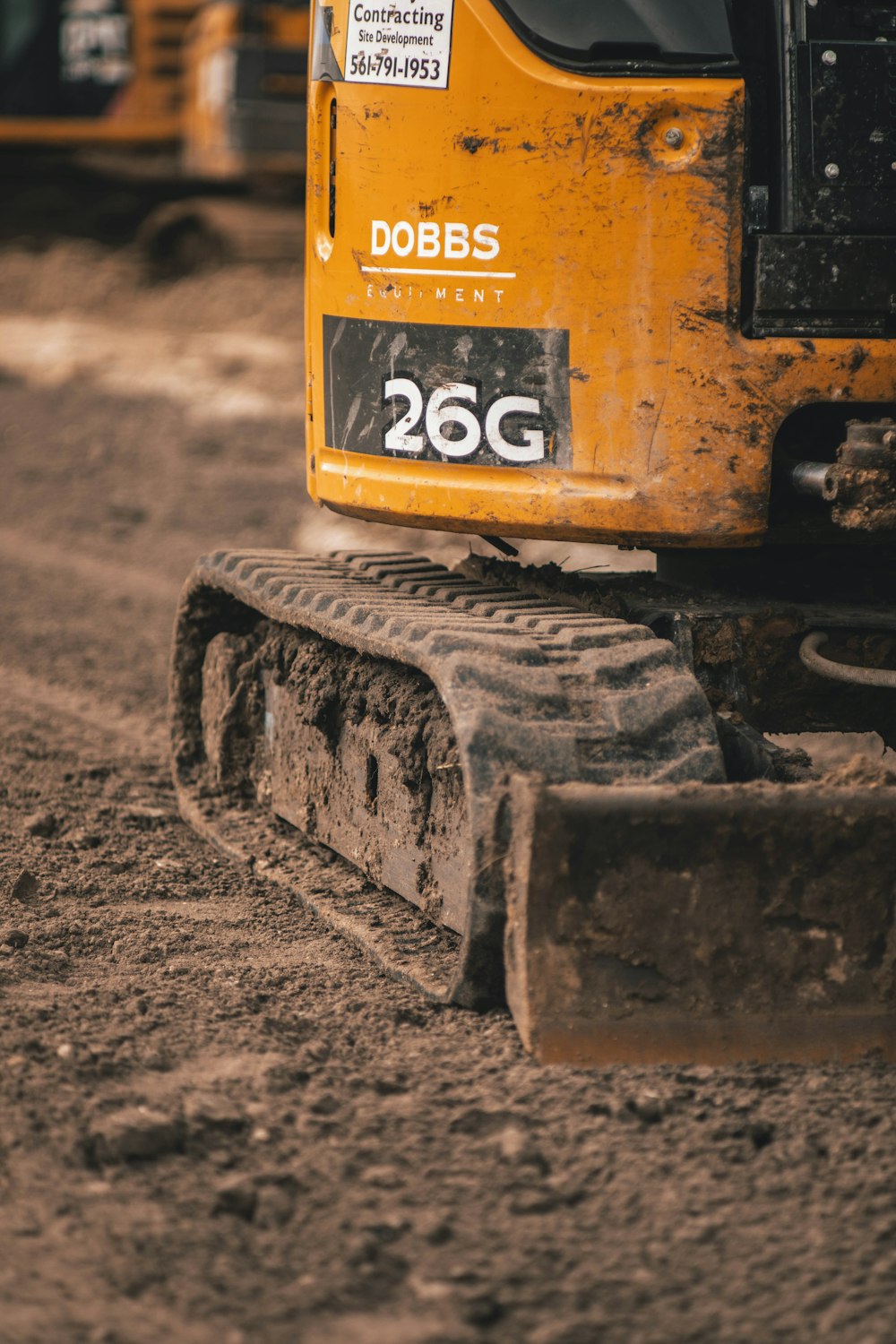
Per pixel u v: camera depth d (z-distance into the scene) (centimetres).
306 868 995
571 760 718
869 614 878
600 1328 536
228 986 816
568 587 913
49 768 1262
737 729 804
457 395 823
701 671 848
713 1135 649
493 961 744
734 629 846
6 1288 555
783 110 777
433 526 855
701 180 763
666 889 691
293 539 2233
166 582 2052
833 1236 585
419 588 946
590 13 774
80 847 1060
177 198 4156
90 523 2370
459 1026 752
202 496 2509
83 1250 578
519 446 810
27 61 3884
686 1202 605
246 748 1112
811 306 778
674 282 771
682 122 762
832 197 778
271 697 1070
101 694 1540
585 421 793
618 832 684
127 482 2633
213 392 3231
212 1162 637
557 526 806
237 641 1120
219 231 3894
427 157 810
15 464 2756
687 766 729
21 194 4216
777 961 701
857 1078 693
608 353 784
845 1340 530
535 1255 575
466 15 791
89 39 3894
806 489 788
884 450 739
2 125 3891
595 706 740
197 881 998
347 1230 588
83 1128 656
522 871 689
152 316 3891
